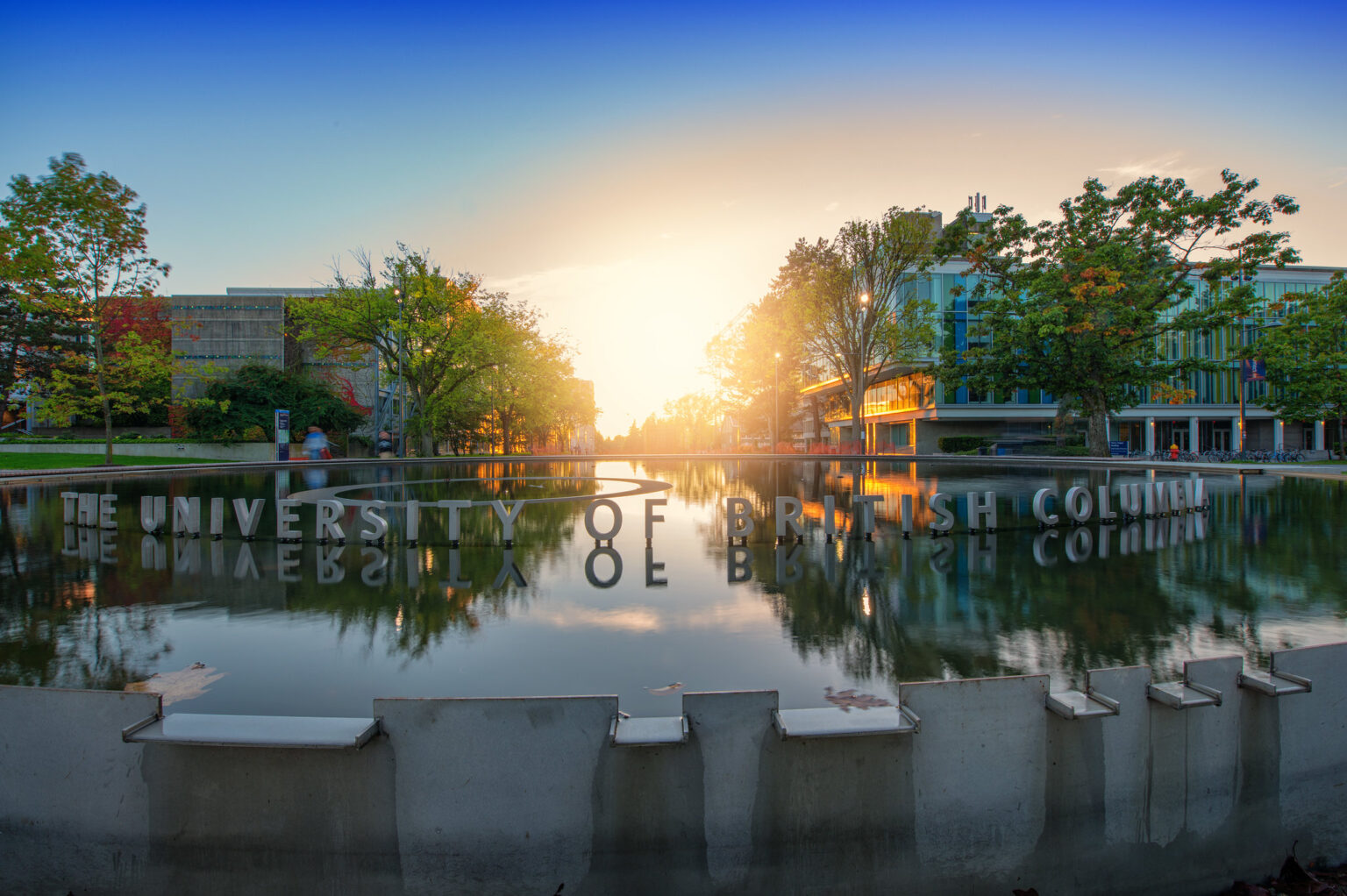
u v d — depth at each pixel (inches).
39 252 993.5
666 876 106.3
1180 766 118.6
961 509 462.9
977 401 1823.3
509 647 179.3
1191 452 1738.4
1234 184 1044.5
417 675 159.2
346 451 1855.3
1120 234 1133.1
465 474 978.1
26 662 169.6
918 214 1344.7
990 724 110.0
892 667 162.7
